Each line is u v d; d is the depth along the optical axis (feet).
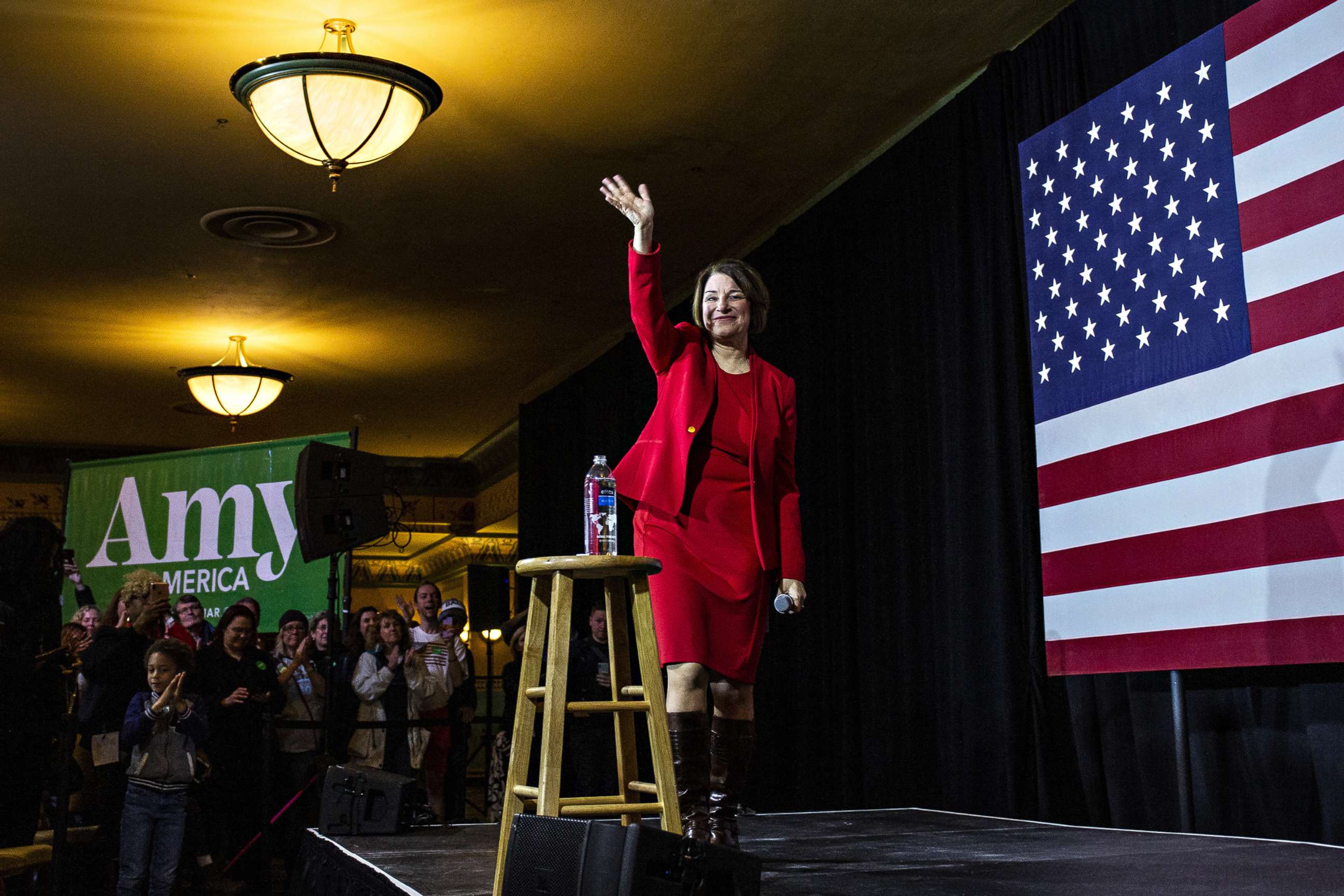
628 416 30.12
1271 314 12.01
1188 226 13.11
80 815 17.80
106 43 17.13
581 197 23.11
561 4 16.44
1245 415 12.16
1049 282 15.10
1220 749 12.77
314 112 16.53
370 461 20.80
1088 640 13.96
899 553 18.93
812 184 22.77
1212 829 12.74
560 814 6.48
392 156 21.08
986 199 17.38
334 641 19.16
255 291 27.99
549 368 35.55
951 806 17.16
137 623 17.31
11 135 20.02
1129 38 14.82
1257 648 11.78
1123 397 13.76
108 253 25.35
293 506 22.47
